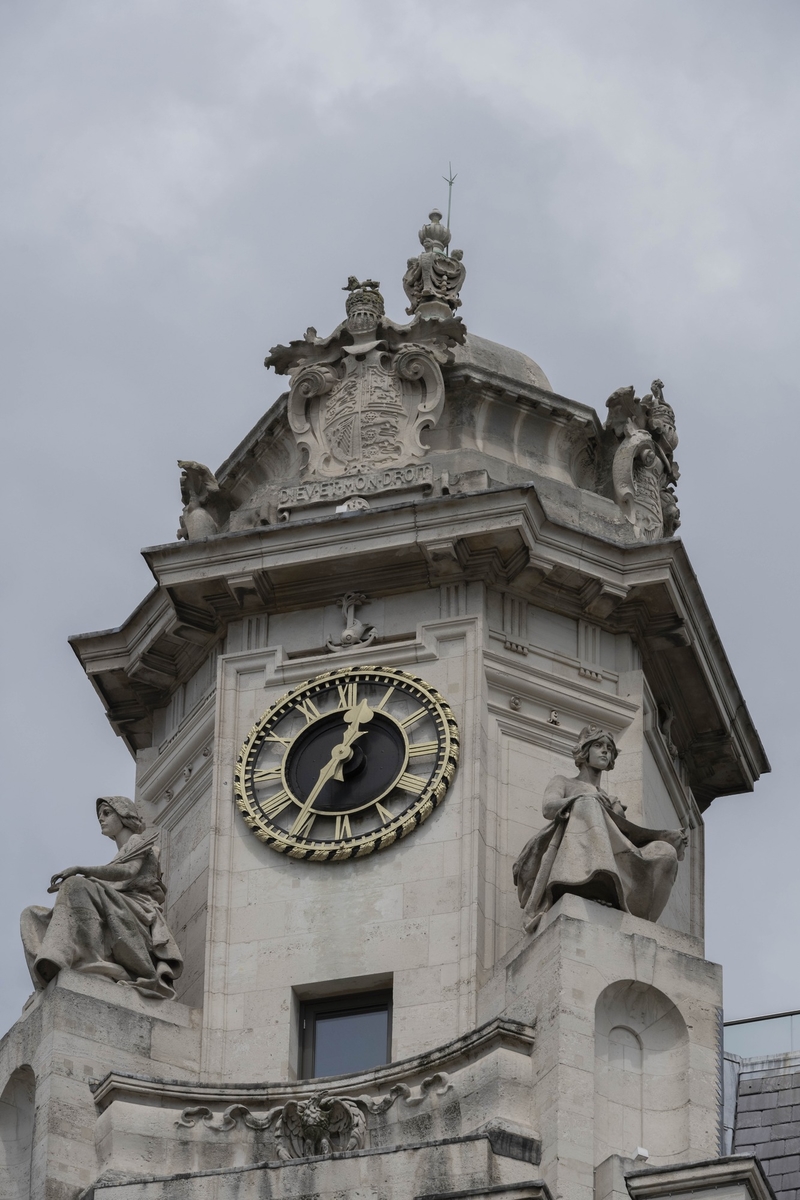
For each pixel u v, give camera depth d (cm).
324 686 7300
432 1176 6419
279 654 7381
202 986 7031
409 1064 6650
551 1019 6581
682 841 6981
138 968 6969
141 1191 6500
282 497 7562
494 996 6806
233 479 7775
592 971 6644
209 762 7362
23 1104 6900
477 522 7312
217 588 7431
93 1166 6662
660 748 7481
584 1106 6481
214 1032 6950
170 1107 6688
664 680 7575
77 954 6938
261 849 7150
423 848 7056
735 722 7744
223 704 7344
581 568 7375
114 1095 6669
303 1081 6731
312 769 7212
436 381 7638
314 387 7688
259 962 7019
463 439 7638
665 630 7456
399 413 7625
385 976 6950
